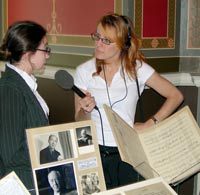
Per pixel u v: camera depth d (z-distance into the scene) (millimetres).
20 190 1261
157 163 1730
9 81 1506
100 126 2000
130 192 1369
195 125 1847
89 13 2975
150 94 2758
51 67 3320
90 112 1911
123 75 2049
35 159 1316
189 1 2949
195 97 2871
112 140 1987
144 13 2758
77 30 3105
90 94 1947
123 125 1675
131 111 2066
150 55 2824
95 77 2053
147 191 1388
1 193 1237
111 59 2037
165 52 2924
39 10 3490
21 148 1458
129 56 2043
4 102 1459
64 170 1351
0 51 1578
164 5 2873
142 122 2188
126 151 1523
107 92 2027
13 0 3742
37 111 1511
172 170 1725
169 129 1812
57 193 1328
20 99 1473
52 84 3322
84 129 1403
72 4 3133
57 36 3324
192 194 2932
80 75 2086
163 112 2164
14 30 1556
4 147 1433
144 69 2113
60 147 1356
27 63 1578
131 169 1963
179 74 2912
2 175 1451
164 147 1772
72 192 1350
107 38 1965
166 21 2906
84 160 1386
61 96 3229
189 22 2967
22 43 1542
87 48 3016
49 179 1324
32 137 1324
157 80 2143
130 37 2014
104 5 2832
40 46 1583
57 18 3303
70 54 3195
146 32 2783
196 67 2980
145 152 1746
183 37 2998
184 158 1765
